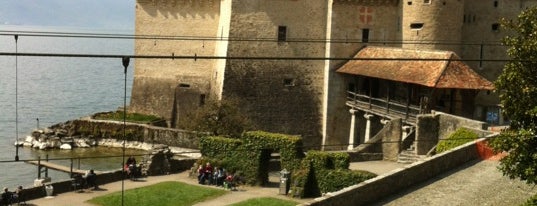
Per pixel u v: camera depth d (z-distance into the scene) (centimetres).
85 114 9044
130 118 6206
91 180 3953
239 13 5344
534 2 5497
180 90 6172
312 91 5547
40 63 19888
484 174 3155
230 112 5278
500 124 5200
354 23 5425
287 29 5434
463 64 4503
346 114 5503
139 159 5447
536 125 2286
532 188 2817
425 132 4209
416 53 4822
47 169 4947
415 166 3050
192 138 5547
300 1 5438
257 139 4134
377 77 4869
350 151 4353
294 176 3831
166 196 3772
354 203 2695
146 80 6322
